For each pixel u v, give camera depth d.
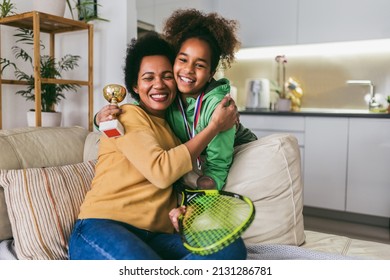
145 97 1.28
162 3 3.93
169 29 1.39
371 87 3.65
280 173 1.33
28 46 2.96
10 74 2.83
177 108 1.38
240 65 4.41
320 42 3.60
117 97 1.28
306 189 3.41
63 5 2.56
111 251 0.97
